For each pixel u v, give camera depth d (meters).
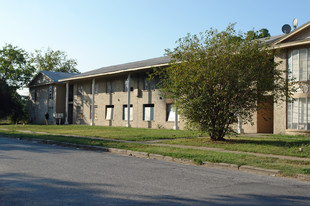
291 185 6.90
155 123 29.58
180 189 6.26
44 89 45.84
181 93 14.87
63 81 40.22
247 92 14.27
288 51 20.69
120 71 30.64
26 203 5.14
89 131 24.20
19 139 18.81
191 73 14.30
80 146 14.45
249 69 13.77
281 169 8.33
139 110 31.36
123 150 12.54
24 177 7.22
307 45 19.67
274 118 21.34
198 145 14.09
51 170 8.16
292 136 18.66
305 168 8.34
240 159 9.86
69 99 44.12
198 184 6.78
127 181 6.95
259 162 9.34
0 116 49.59
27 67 54.12
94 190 6.06
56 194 5.72
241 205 5.18
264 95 14.81
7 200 5.31
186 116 15.16
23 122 51.41
